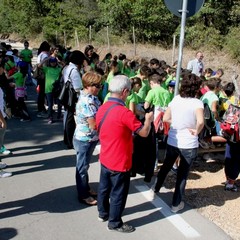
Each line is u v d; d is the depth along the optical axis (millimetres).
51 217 4516
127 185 4105
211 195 5219
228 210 4785
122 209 4156
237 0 25469
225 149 5828
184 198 5094
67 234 4152
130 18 28672
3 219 4445
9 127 8586
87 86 4527
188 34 25281
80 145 4648
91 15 36250
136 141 4832
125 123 3848
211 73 9070
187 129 4449
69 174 5879
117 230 4199
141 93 6500
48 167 6168
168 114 4582
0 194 5109
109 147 3975
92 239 4062
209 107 6051
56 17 40406
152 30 27938
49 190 5266
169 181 5629
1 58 8938
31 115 9758
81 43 32594
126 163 3996
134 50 24156
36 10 44875
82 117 4559
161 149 6445
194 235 4160
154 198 5035
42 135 8039
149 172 5008
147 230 4254
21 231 4195
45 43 10742
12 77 9109
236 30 23578
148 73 6703
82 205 4840
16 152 6922
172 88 6551
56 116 9695
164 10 27438
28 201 4918
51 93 8781
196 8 5016
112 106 3926
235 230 4312
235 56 21297
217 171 6152
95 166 6219
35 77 9477
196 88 4430
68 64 6738
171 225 4367
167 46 26781
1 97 5859
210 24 26266
